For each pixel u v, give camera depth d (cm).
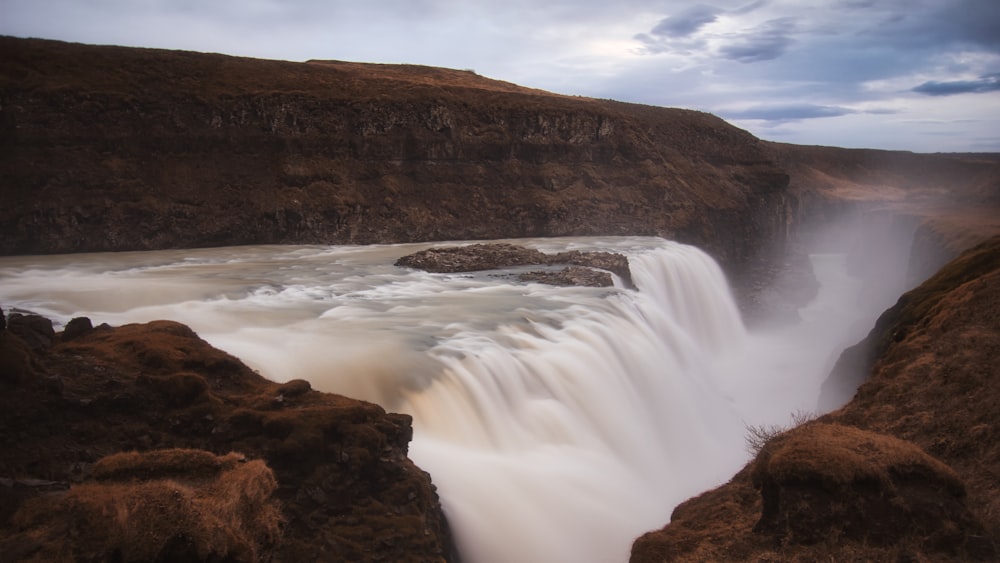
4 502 1480
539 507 2619
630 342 4128
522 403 3141
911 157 19325
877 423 2580
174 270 5369
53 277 4866
